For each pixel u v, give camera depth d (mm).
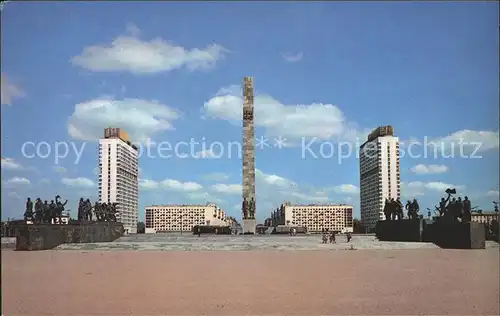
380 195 163875
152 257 54781
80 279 33906
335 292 27922
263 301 25328
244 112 114375
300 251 67438
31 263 45969
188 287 30078
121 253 62312
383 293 27500
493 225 83500
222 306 24109
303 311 22922
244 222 113375
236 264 45281
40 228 67375
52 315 22266
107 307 23969
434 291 28094
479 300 25312
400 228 85125
